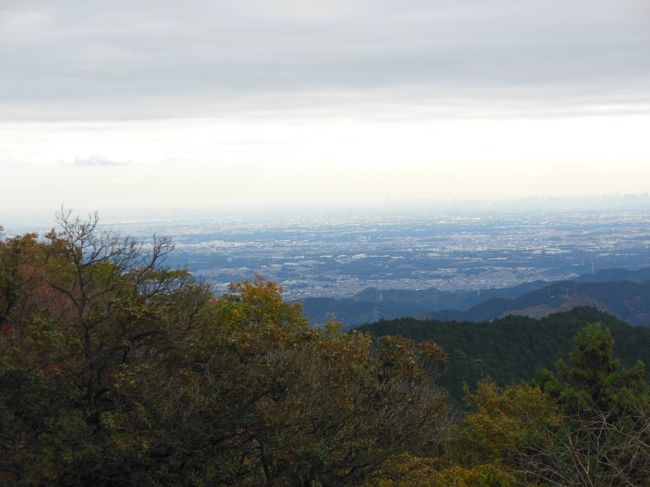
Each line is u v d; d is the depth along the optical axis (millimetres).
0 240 16875
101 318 13578
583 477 9609
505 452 18438
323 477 13961
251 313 20125
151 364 13914
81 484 12867
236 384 13773
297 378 14000
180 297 15117
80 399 13305
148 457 12680
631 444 9781
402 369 15891
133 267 15359
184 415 12836
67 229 15039
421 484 16062
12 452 12477
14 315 15406
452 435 18125
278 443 13109
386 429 14477
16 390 12945
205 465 12883
